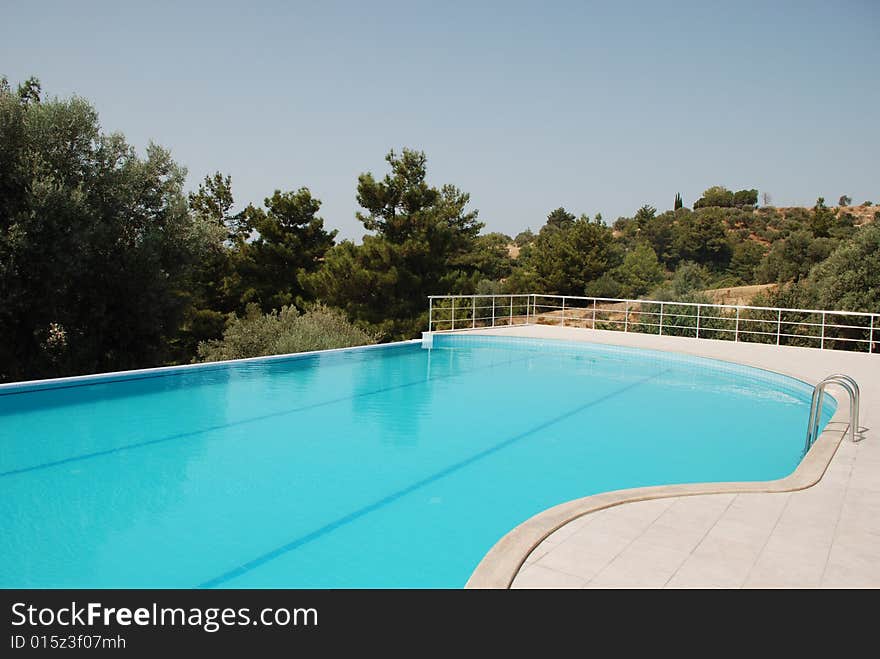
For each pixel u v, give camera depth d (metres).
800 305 20.69
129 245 15.80
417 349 13.41
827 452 4.88
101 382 8.40
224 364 10.14
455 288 25.25
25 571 3.46
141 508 4.43
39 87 18.52
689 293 26.89
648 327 23.38
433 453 5.89
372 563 3.58
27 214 12.89
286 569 3.49
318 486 4.93
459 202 32.41
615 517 3.54
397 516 4.34
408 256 24.06
